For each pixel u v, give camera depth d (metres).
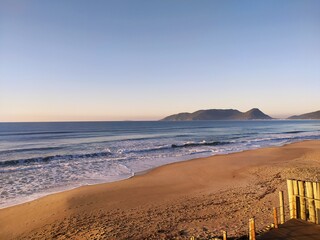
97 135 67.19
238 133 71.50
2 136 63.72
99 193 15.07
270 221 10.15
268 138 52.69
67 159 27.44
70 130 95.19
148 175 19.97
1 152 33.66
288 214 10.76
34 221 11.30
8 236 10.03
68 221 11.16
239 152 31.23
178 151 33.56
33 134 71.88
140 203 13.34
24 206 13.10
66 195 14.65
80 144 43.31
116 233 9.70
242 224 10.07
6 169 22.17
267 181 17.05
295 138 52.41
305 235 6.93
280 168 20.86
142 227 10.24
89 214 11.91
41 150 35.69
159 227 10.20
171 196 14.49
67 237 9.59
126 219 11.19
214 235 9.09
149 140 50.22
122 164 24.83
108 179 19.20
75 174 20.70
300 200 8.07
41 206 13.05
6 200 14.27
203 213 11.60
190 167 22.50
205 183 17.30
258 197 13.54
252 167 21.83
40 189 16.47
